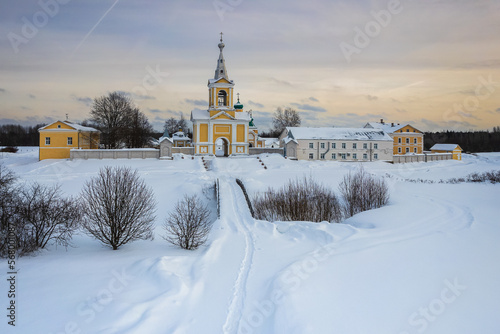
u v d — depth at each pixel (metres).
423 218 22.88
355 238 18.36
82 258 14.80
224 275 13.08
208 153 61.88
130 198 17.36
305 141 70.75
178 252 16.25
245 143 62.78
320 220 25.64
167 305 10.01
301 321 9.47
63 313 9.24
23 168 48.06
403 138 84.00
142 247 17.45
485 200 28.84
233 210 26.16
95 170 44.28
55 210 16.89
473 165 63.78
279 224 21.95
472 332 9.51
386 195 30.53
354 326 9.48
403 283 12.42
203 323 9.39
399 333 9.29
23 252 15.17
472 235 18.83
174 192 32.72
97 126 71.25
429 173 52.47
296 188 29.42
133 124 73.75
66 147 57.50
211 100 63.25
